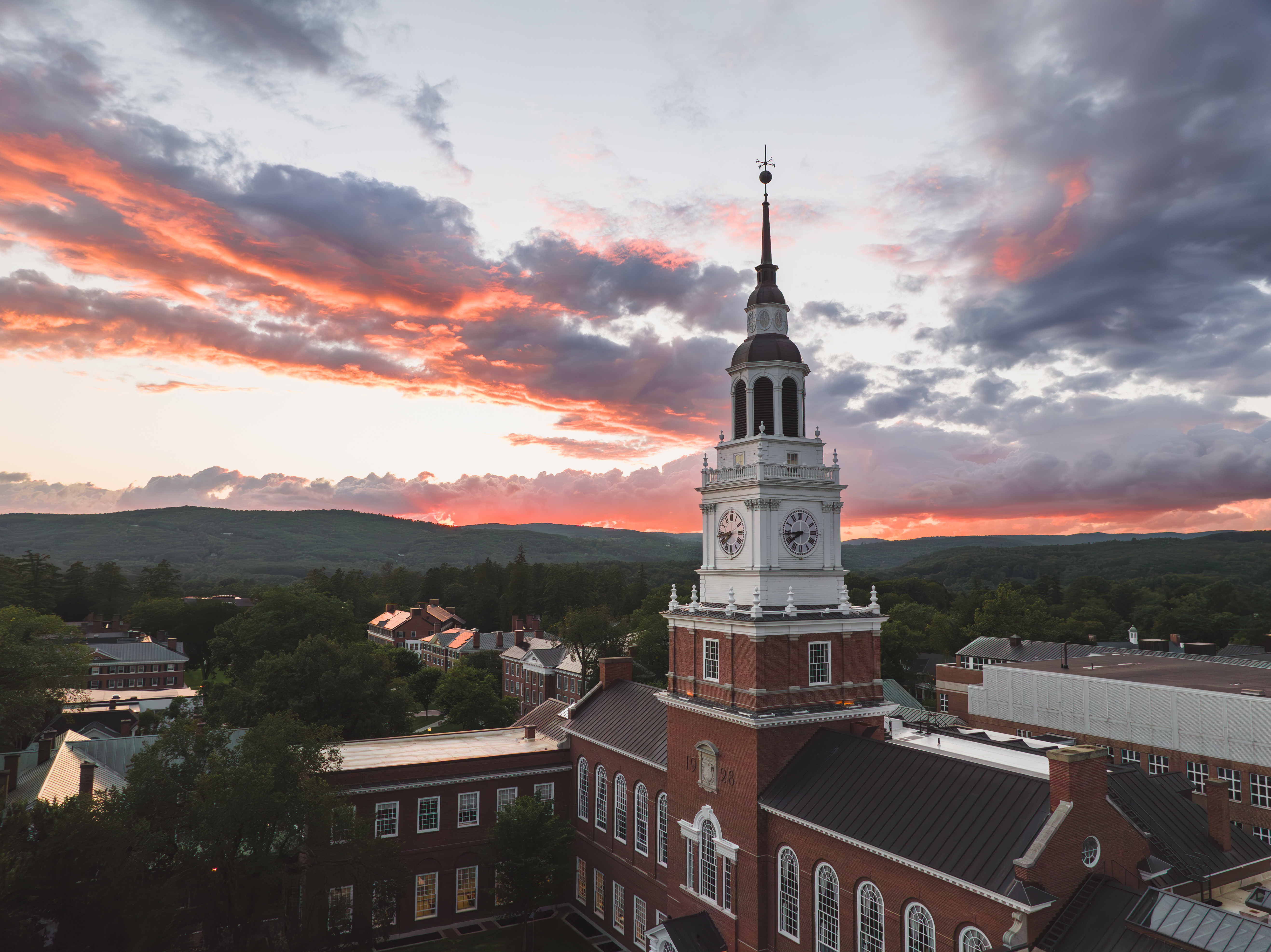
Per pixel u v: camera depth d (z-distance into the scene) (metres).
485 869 55.41
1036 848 27.45
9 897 33.69
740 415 44.59
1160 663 85.19
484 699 111.56
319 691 74.56
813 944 35.59
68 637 108.19
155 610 180.12
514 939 51.16
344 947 43.31
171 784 40.25
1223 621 155.38
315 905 42.88
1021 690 79.62
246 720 73.56
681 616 44.75
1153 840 34.88
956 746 43.59
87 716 99.19
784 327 44.97
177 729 42.28
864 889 33.56
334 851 42.19
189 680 154.62
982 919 28.28
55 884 34.59
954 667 98.00
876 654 43.22
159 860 39.00
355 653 83.19
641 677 123.88
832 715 40.47
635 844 50.50
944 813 31.98
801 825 36.44
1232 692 64.38
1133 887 28.75
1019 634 148.75
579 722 58.94
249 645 103.44
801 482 42.25
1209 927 24.97
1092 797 29.17
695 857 43.09
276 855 41.28
